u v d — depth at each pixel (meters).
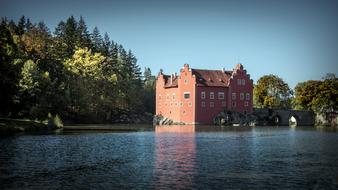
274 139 73.19
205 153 48.25
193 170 35.69
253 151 51.31
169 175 33.34
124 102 169.00
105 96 156.62
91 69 153.75
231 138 74.06
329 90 161.00
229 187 29.36
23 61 115.50
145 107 194.12
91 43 179.00
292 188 29.36
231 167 37.56
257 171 35.59
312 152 50.84
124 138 69.88
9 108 89.88
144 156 44.69
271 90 180.12
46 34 161.12
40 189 28.30
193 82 148.12
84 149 50.66
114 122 162.75
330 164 40.16
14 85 80.94
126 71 189.00
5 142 56.22
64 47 161.75
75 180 31.16
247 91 155.12
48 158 41.75
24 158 41.28
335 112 164.00
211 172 34.81
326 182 31.38
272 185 30.17
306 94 164.88
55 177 32.12
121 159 42.03
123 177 32.41
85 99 138.75
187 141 65.31
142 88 198.88
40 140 60.31
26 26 173.88
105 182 30.59
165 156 44.91
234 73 153.50
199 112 148.00
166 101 161.38
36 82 102.44
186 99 150.62
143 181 31.02
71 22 173.88
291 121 162.12
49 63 134.38
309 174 34.47
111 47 190.62
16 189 28.23
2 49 79.81
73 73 143.50
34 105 100.50
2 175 32.44
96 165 37.94
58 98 115.69
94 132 85.38
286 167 38.00
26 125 82.75
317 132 100.00
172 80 162.25
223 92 151.62
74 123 138.75
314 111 163.50
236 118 150.00
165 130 101.31
